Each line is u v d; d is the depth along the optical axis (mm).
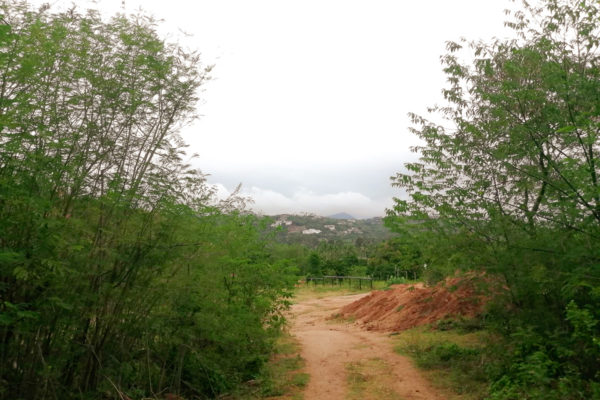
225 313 8492
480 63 8914
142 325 6711
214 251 7723
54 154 5371
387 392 7926
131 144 6270
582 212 6891
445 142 9117
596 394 5574
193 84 6535
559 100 7945
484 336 9266
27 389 5430
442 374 8703
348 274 39500
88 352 6160
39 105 5285
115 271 6121
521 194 8555
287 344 12516
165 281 6828
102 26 6062
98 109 5820
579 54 7848
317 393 8039
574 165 6977
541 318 7504
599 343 5672
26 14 5379
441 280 10023
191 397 7965
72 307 5301
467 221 8703
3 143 4797
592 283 6438
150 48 6137
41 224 4824
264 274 9641
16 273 4684
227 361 8703
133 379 7055
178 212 6512
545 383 6484
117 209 6004
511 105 8359
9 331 5160
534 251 7461
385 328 14852
